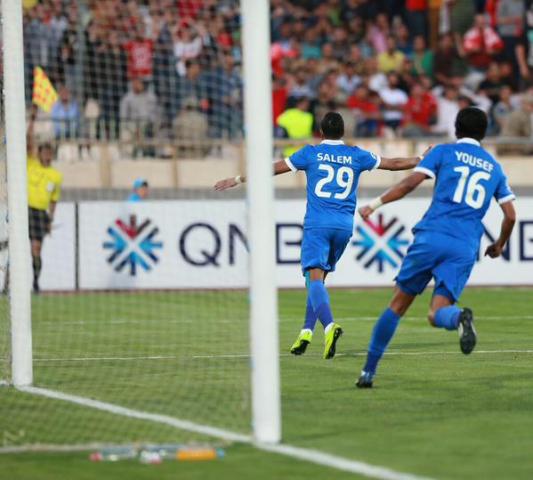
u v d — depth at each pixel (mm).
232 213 61688
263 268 22922
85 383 31016
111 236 61375
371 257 62375
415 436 23328
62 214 61031
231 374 32250
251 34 23047
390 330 29266
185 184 69438
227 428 24203
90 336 42750
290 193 68750
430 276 28359
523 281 62438
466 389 29609
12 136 30984
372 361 29688
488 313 50531
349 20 82625
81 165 69375
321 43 80938
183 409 26562
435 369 33469
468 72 80625
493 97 77688
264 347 22859
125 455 21875
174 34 71312
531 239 62281
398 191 27781
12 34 30984
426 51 80312
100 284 61312
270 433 22844
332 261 36062
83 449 22594
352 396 28516
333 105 75000
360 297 57844
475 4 83062
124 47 70562
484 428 24156
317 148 35656
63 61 69500
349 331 44000
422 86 76875
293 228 62219
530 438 23062
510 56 81312
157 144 65750
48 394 29141
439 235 27516
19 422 25422
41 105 44938
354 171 35531
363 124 75625
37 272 59906
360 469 20328
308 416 25688
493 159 28109
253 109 23062
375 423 24797
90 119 69000
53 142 65688
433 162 27766
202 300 56406
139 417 25641
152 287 61500
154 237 61625
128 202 61438
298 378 31703
